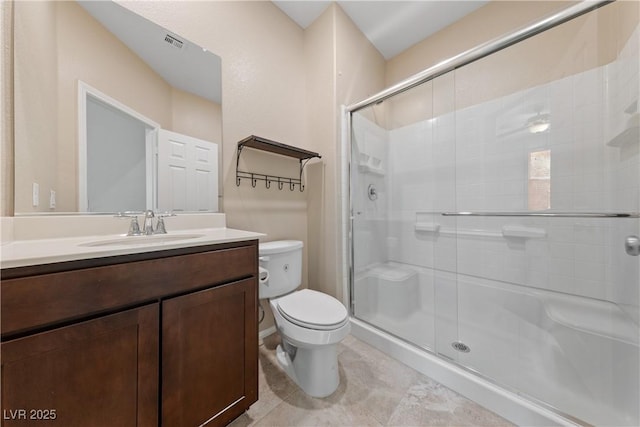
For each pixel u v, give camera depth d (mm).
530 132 1502
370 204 1957
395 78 2285
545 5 1521
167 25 1256
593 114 1283
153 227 1157
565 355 1176
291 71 1876
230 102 1507
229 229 1365
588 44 1308
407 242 1999
